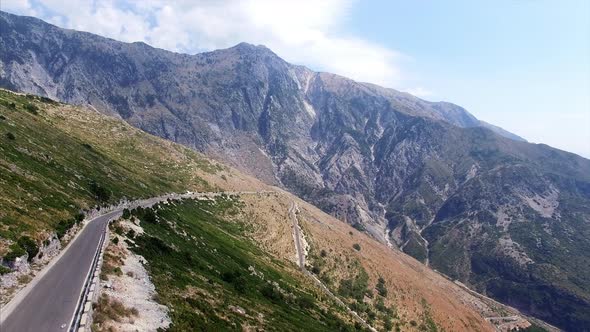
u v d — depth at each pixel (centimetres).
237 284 9138
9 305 3772
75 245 6094
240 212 19625
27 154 9969
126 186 13538
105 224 7706
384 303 18675
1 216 5403
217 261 10244
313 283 15938
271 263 14912
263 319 7362
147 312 4609
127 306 4481
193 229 12338
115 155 18825
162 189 16812
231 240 14438
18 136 11144
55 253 5569
